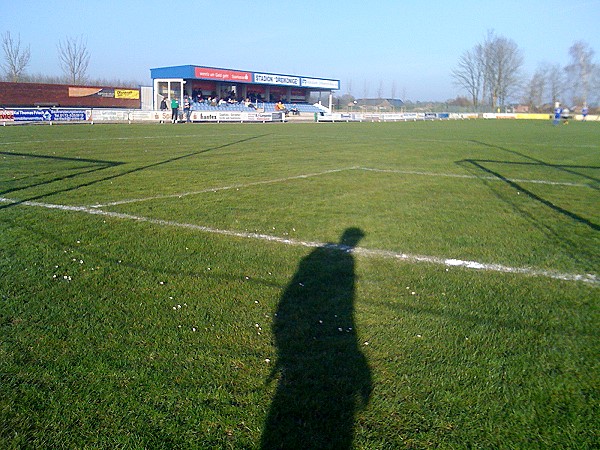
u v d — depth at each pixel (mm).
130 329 4129
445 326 4301
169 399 3170
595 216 8898
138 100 54094
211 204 9234
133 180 11844
